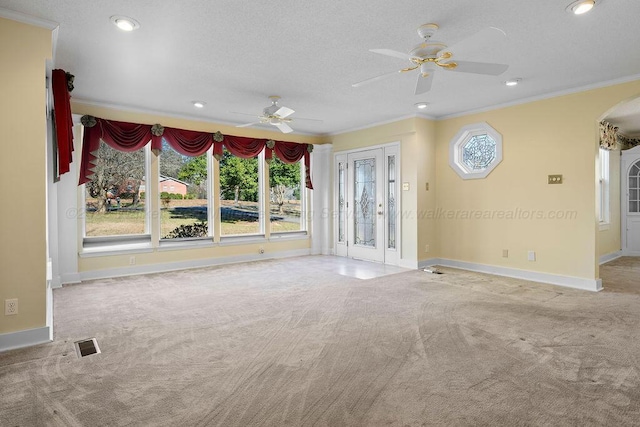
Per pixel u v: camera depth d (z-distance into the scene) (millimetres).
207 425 1859
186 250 5891
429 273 5516
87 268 5062
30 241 2809
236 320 3438
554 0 2529
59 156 3291
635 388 2209
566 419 1905
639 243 7062
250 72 3928
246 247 6574
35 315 2855
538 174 4938
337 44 3244
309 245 7500
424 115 5914
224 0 2523
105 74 3969
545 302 3986
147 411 1982
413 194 5949
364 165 6801
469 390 2193
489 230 5500
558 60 3646
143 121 5438
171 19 2789
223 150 6391
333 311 3701
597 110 4387
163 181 5840
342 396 2133
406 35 3082
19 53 2723
